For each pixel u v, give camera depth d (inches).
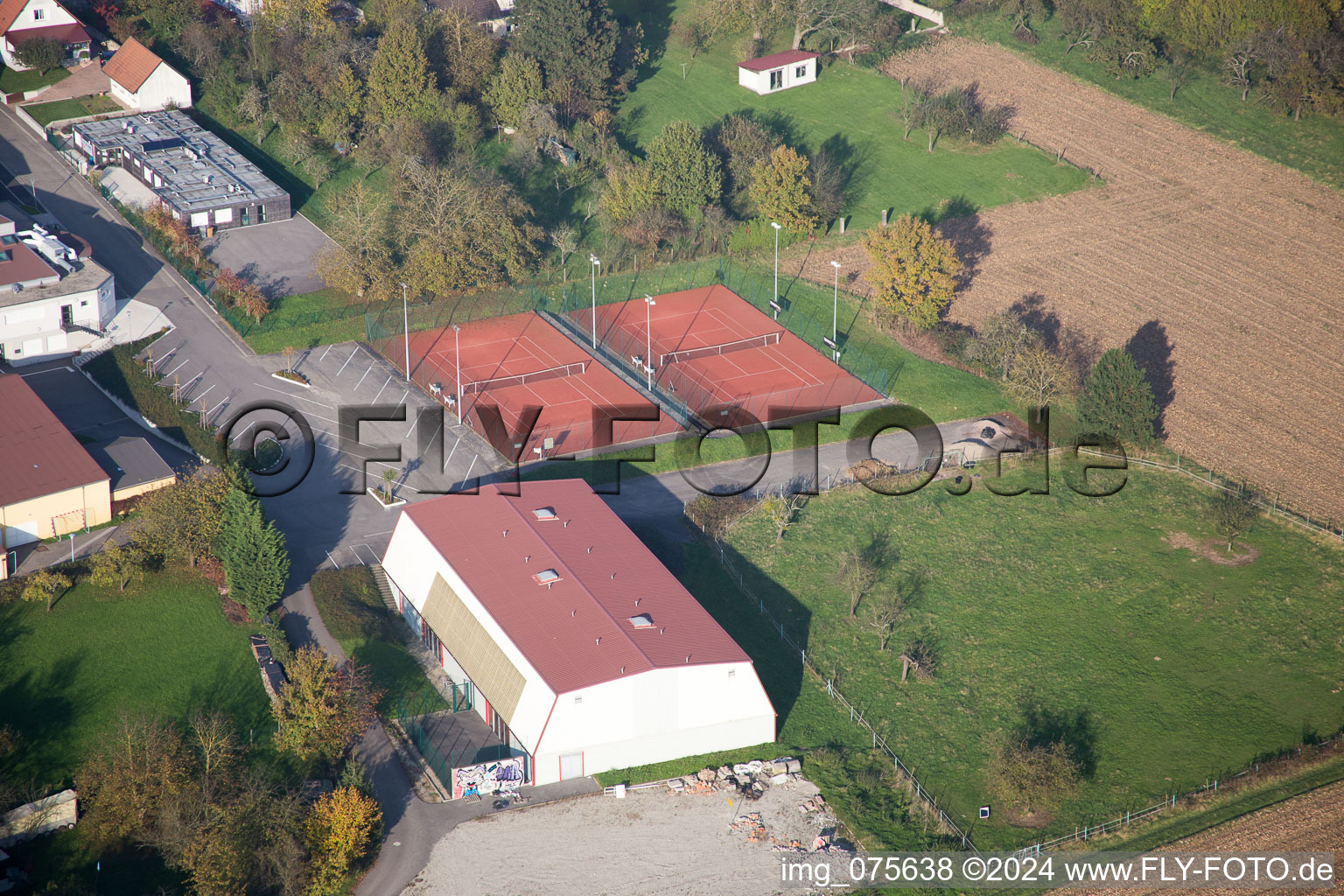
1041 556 4296.3
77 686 3540.8
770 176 5984.3
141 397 4793.3
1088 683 3774.6
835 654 3860.7
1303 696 3737.7
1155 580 4195.4
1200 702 3718.0
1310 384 5280.5
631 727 3393.2
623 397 5036.9
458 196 5718.5
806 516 4426.7
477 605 3607.3
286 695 3368.6
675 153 6013.8
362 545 4195.4
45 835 3139.8
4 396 4485.7
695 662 3400.6
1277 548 4365.2
